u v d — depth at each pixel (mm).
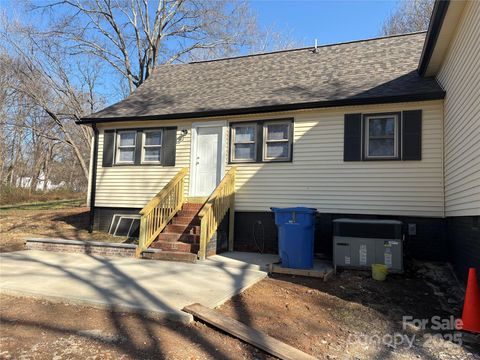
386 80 9336
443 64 8078
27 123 28141
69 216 14609
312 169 9281
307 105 9125
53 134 26891
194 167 10500
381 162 8703
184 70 13812
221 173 10227
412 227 8367
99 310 4637
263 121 9875
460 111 6590
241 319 4539
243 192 9906
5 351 3414
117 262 7570
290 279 6812
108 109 12039
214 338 3928
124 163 11336
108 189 11445
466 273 6309
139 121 11102
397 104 8625
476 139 5543
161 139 11039
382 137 8805
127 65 23938
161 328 4098
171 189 9500
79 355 3375
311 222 7297
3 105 26266
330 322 4777
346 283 6605
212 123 10430
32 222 13406
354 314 5090
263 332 4199
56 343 3627
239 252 9242
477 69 5438
